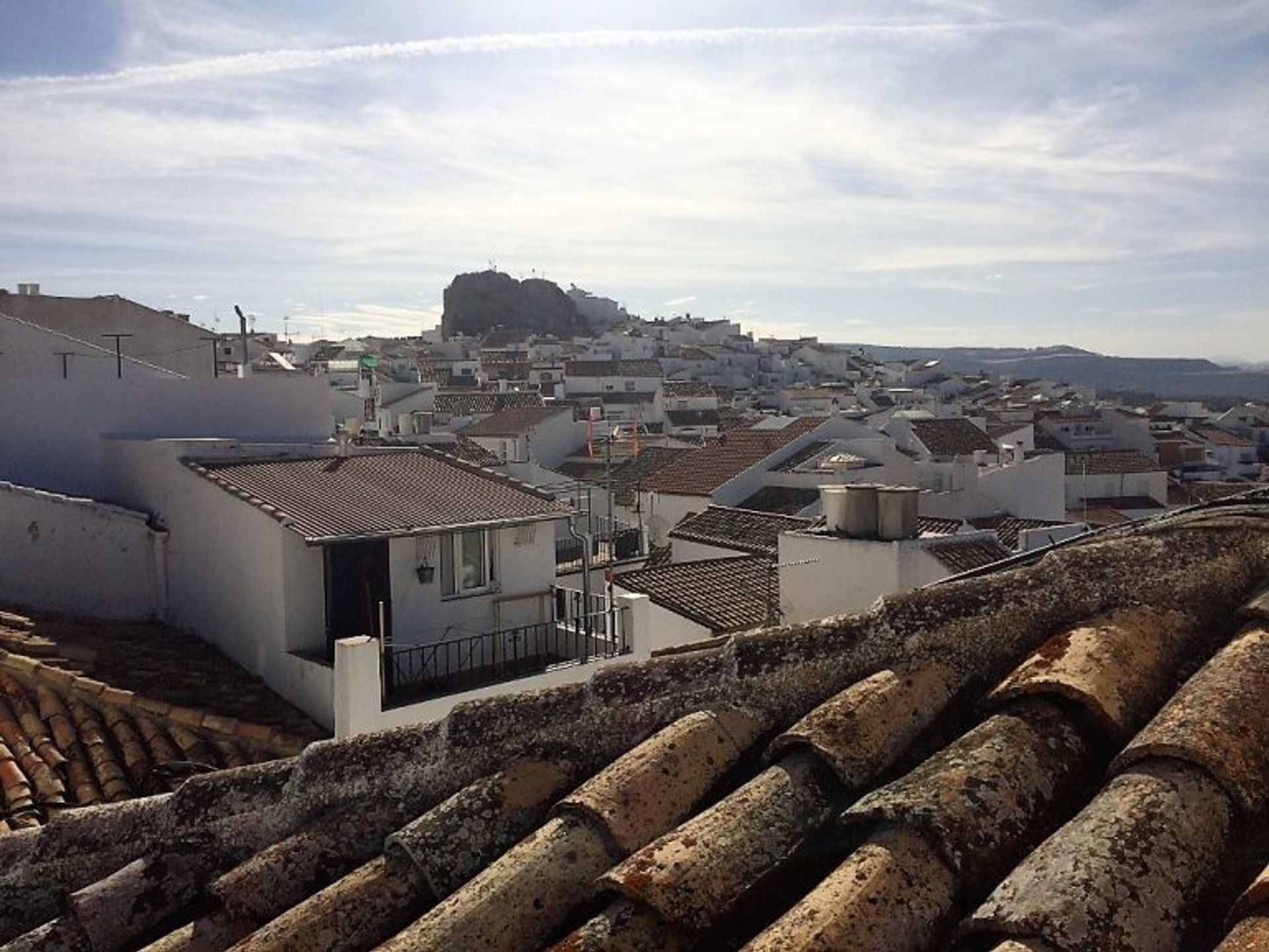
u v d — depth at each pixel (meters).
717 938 2.93
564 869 3.29
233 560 15.51
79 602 16.11
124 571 16.45
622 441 55.00
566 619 16.98
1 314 24.92
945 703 3.62
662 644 21.77
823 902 2.75
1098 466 56.84
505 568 16.53
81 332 31.02
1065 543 4.80
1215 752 2.84
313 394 19.84
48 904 4.29
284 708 14.15
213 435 18.98
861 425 51.19
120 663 14.20
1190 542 4.00
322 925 3.44
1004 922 2.50
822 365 138.75
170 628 16.44
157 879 4.06
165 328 32.38
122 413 18.33
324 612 14.93
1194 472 76.50
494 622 16.36
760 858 3.11
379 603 15.09
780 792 3.29
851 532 20.81
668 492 40.31
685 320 155.50
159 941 3.67
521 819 3.72
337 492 15.91
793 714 3.82
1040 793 3.02
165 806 4.36
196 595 16.34
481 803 3.75
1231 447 83.06
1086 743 3.20
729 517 32.38
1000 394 116.69
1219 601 3.78
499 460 47.16
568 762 3.92
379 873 3.63
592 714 4.00
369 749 4.21
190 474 16.34
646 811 3.45
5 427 17.53
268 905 3.74
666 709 3.92
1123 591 3.80
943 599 3.89
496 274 161.50
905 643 3.82
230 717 13.35
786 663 3.90
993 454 52.12
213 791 4.31
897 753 3.42
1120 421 79.62
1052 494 38.75
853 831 3.13
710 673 3.97
